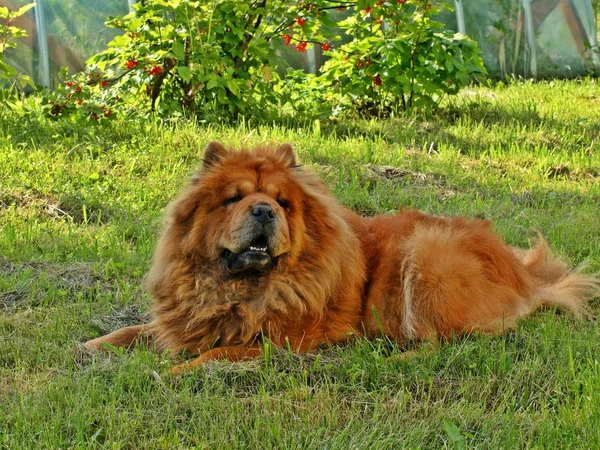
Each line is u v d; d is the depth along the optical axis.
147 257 7.76
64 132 11.27
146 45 12.10
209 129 11.65
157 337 5.95
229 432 4.54
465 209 9.22
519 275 6.38
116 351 5.56
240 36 12.12
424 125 12.65
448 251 5.99
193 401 4.86
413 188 9.96
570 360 5.20
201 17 12.08
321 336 5.79
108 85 12.62
